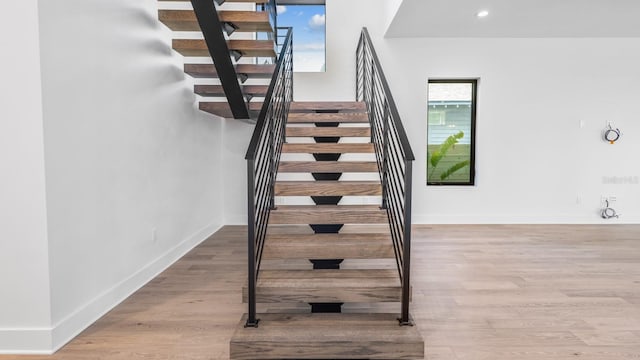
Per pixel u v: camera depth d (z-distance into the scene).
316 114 4.11
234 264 3.59
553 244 4.33
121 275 2.73
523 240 4.51
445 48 5.35
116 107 2.65
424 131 5.42
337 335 2.01
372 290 2.25
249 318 2.11
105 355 2.02
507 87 5.39
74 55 2.21
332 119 4.11
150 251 3.19
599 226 5.29
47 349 2.04
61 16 2.10
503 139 5.43
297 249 2.48
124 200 2.77
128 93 2.81
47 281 2.02
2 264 2.02
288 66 4.64
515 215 5.49
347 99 5.48
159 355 2.02
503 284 3.07
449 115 5.65
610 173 5.45
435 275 3.28
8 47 1.94
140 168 3.00
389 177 2.84
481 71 5.38
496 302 2.71
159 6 3.33
